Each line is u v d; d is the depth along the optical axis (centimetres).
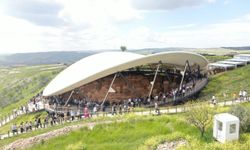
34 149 3419
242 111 2827
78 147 3086
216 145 2508
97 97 5512
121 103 5138
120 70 5288
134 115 3606
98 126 3494
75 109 4831
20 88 17850
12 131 4216
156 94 5797
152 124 3347
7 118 6209
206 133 2861
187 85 5947
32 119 5141
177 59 5803
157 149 2680
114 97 5494
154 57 5181
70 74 5594
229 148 2433
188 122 3134
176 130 3088
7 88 18538
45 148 3359
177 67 6719
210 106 3550
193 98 5441
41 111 5444
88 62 5678
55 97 5659
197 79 6562
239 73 7162
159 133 3108
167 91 5912
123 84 5581
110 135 3303
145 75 5953
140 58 5078
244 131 2775
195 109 2947
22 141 3688
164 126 3222
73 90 5369
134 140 3088
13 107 8819
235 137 2609
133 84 5738
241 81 6425
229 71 7625
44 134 3647
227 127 2583
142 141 2942
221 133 2634
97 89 5544
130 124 3431
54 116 4591
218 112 3288
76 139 3372
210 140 2728
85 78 5184
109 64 5231
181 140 2777
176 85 6053
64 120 4153
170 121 3306
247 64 8619
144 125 3369
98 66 5300
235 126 2605
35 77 19262
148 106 4641
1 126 5612
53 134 3584
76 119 4044
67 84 5303
